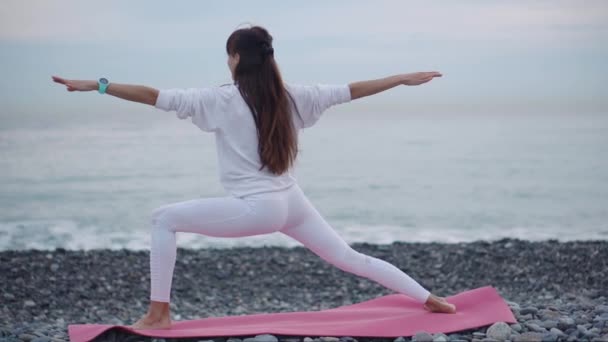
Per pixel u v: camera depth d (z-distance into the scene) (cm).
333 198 2738
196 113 487
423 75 503
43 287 1008
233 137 489
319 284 1072
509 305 588
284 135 489
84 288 1015
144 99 479
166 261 498
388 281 532
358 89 505
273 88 488
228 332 497
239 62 493
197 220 487
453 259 1156
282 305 973
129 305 962
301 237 516
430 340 478
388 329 504
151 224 500
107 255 1188
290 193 498
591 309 588
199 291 1034
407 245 1278
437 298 536
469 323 508
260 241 1580
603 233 1867
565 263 1088
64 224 2061
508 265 1105
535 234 1880
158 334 488
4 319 859
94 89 471
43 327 623
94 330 493
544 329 502
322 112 507
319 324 536
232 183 492
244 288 1053
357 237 1822
